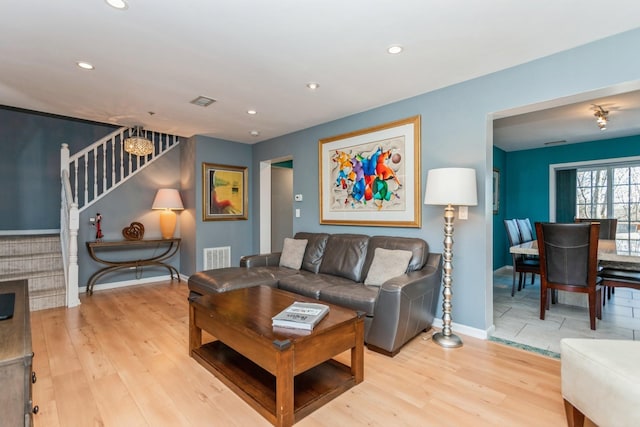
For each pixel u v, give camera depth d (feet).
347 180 12.61
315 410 5.81
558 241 9.78
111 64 8.27
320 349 5.97
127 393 6.30
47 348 8.29
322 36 6.97
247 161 17.89
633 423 4.10
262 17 6.27
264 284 10.53
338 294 8.93
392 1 5.77
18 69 8.56
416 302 8.43
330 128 13.41
